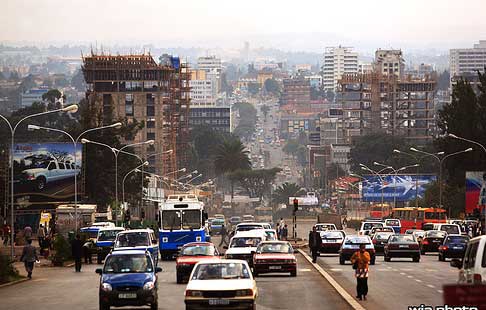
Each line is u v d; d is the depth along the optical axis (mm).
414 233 175250
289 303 71375
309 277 99812
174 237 139500
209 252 96750
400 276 100375
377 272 107688
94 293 87188
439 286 85938
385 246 135875
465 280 51812
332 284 86812
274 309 66938
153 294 67250
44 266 135625
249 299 59031
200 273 61812
